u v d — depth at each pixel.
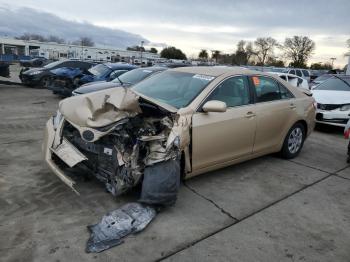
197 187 4.48
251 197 4.31
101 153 3.80
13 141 6.02
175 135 3.65
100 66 12.28
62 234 3.20
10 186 4.12
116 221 3.37
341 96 8.62
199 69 5.08
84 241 3.12
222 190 4.45
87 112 3.74
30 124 7.50
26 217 3.45
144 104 4.12
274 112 5.23
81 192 4.05
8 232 3.18
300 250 3.24
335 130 9.13
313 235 3.52
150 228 3.41
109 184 3.86
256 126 4.91
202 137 4.13
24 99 11.54
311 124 6.20
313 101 6.25
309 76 24.67
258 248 3.22
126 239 3.19
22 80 15.23
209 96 4.35
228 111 4.49
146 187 3.57
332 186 4.88
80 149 3.97
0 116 8.24
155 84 4.93
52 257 2.87
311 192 4.61
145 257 2.96
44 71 14.99
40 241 3.07
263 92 5.19
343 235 3.56
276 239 3.39
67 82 11.56
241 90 4.85
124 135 3.61
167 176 3.57
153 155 3.60
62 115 4.04
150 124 3.82
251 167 5.41
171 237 3.29
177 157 3.71
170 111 3.94
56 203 3.77
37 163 4.92
